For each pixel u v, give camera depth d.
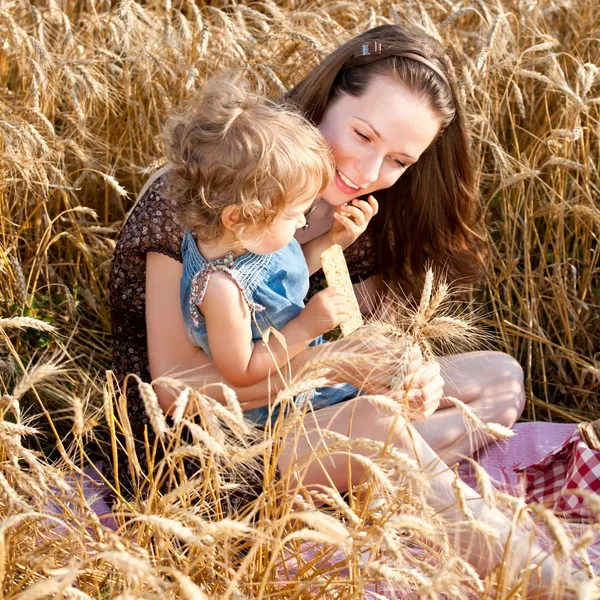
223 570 1.83
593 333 3.75
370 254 3.05
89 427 1.86
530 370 3.52
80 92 3.74
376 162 2.49
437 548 1.97
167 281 2.38
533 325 3.65
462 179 2.91
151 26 4.04
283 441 1.76
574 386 3.48
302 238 2.78
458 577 1.50
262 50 3.88
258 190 2.09
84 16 4.41
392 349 1.90
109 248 3.52
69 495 1.81
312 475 2.40
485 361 2.96
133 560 1.35
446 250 3.03
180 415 1.53
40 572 1.82
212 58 3.84
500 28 3.99
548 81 3.68
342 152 2.49
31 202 3.55
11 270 3.18
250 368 2.26
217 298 2.18
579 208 3.50
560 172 3.78
